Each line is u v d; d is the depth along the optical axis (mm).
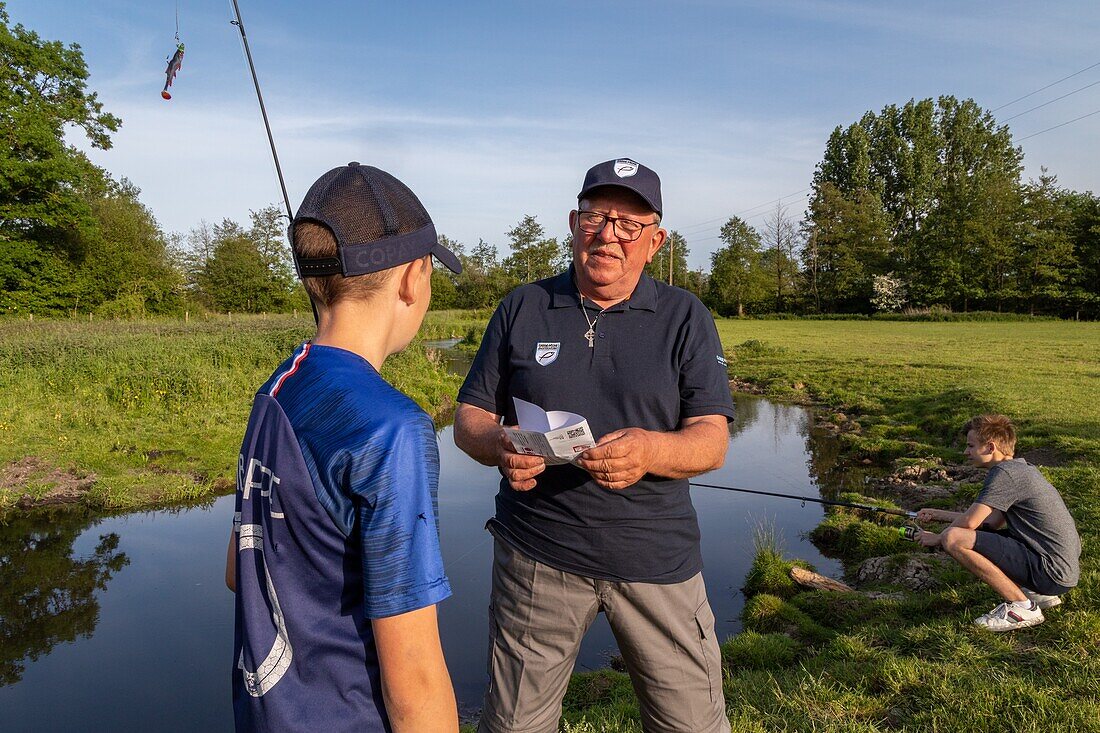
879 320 56094
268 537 1066
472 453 2111
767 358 24906
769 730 3281
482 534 7520
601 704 4215
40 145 29500
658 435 1824
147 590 6188
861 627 4699
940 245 59219
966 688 3434
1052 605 4098
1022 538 4086
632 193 2018
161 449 9992
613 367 2066
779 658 4625
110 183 46625
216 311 50562
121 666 4969
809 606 5512
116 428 10672
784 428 14242
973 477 9109
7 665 4996
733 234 73938
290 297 53344
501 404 2318
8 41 28828
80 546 7176
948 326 44188
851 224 67062
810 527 7840
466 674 4816
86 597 6047
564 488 2033
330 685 1053
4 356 13547
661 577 2010
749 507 8688
